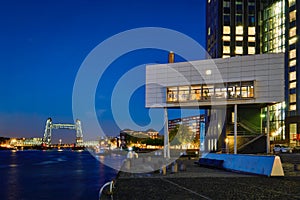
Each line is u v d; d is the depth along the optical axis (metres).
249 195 14.52
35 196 22.38
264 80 55.78
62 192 24.09
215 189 16.61
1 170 49.62
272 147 72.62
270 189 16.48
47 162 76.00
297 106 96.00
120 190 16.59
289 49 100.75
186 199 13.53
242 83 57.03
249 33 112.81
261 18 112.94
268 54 55.72
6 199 21.25
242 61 57.22
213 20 118.75
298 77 96.50
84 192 23.91
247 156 26.70
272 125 104.69
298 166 28.42
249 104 57.69
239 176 23.91
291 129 96.75
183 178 22.67
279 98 54.84
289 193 15.10
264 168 23.78
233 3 113.31
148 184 19.17
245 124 63.34
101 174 40.06
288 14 101.94
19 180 33.81
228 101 57.22
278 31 105.81
